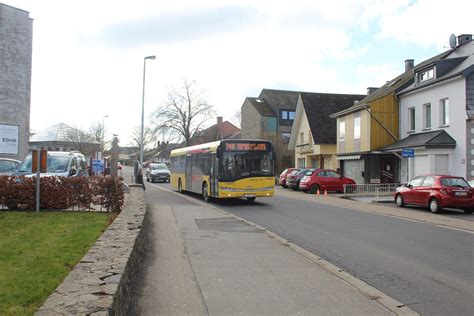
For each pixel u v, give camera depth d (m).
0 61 31.31
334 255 9.29
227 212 17.16
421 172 26.33
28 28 32.75
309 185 29.30
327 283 6.97
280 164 56.72
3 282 5.53
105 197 13.82
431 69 27.89
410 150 23.12
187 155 26.19
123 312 5.05
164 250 9.47
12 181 13.62
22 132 32.34
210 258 8.70
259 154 20.38
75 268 5.29
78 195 13.84
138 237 7.95
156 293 6.34
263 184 20.25
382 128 31.72
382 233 12.34
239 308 5.71
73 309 3.80
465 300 6.20
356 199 24.89
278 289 6.61
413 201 19.33
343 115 36.31
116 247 6.62
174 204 20.25
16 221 11.13
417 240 11.20
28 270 6.18
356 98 46.25
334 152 40.56
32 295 5.01
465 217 16.67
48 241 8.42
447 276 7.55
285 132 57.50
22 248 7.72
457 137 24.66
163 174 45.03
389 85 36.09
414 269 8.06
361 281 7.15
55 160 17.98
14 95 31.97
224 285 6.78
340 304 5.93
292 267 8.01
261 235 11.59
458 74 24.17
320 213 17.25
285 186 35.97
